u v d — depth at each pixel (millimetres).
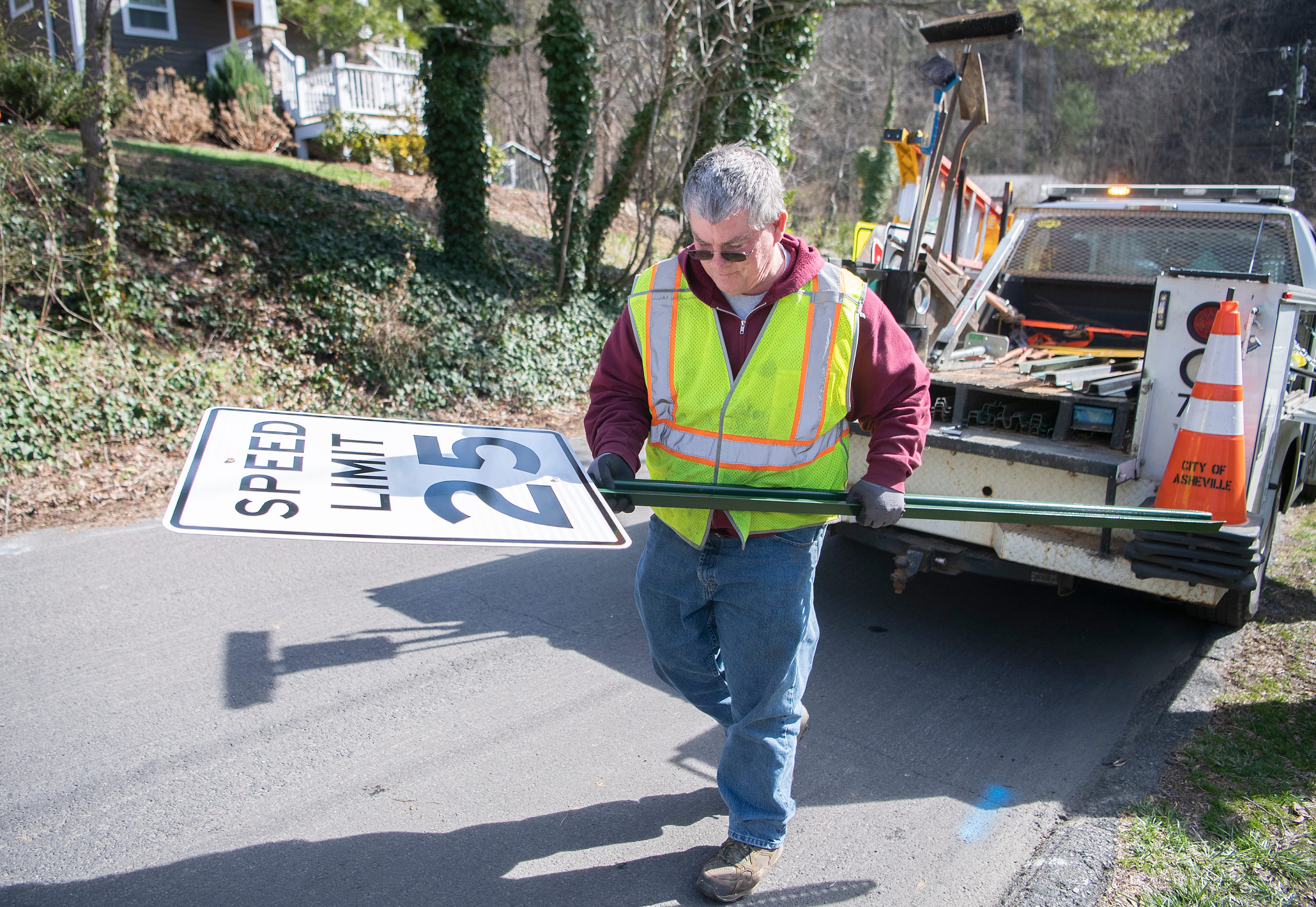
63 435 6645
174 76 15586
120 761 3049
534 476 2090
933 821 2789
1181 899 2387
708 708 2588
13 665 3730
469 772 3027
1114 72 33562
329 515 1795
